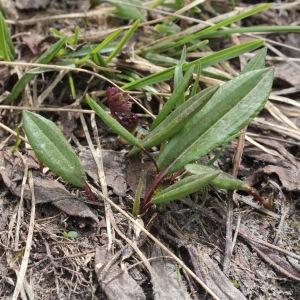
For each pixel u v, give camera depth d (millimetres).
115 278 162
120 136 190
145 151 175
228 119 170
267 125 213
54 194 181
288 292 169
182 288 163
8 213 179
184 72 209
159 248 172
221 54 211
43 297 161
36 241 172
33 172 188
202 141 171
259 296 167
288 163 201
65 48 219
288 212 189
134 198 183
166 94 210
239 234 180
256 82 170
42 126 168
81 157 194
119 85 219
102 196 179
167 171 172
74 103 212
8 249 169
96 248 170
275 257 176
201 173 163
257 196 181
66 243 172
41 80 221
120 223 176
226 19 222
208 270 168
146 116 209
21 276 161
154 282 162
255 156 203
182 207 183
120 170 190
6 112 210
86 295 161
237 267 172
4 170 188
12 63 205
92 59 216
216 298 159
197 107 162
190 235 178
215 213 184
